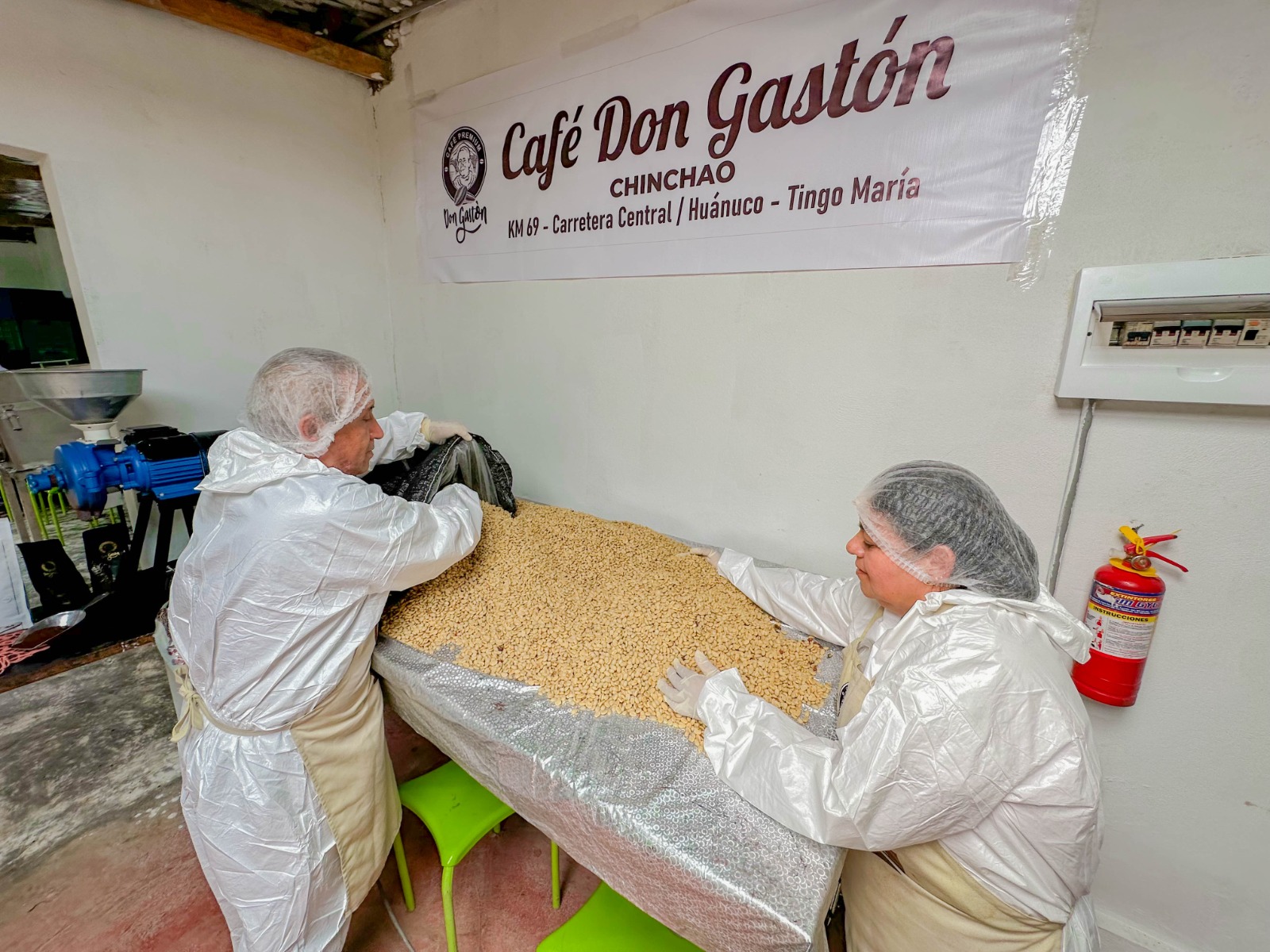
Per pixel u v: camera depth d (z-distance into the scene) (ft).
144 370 6.44
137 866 5.01
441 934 4.58
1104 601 3.72
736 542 5.74
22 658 5.21
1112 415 3.66
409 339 8.80
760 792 2.56
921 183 4.00
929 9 3.73
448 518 4.00
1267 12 2.88
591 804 2.64
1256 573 3.46
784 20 4.29
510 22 6.08
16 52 5.51
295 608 3.29
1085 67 3.35
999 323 3.93
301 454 3.52
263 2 7.01
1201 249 3.23
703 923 2.41
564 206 6.13
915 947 3.00
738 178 4.80
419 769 6.17
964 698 2.31
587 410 6.61
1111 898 4.50
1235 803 3.85
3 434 6.33
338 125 7.95
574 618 3.95
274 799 3.46
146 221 6.55
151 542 7.31
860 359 4.56
